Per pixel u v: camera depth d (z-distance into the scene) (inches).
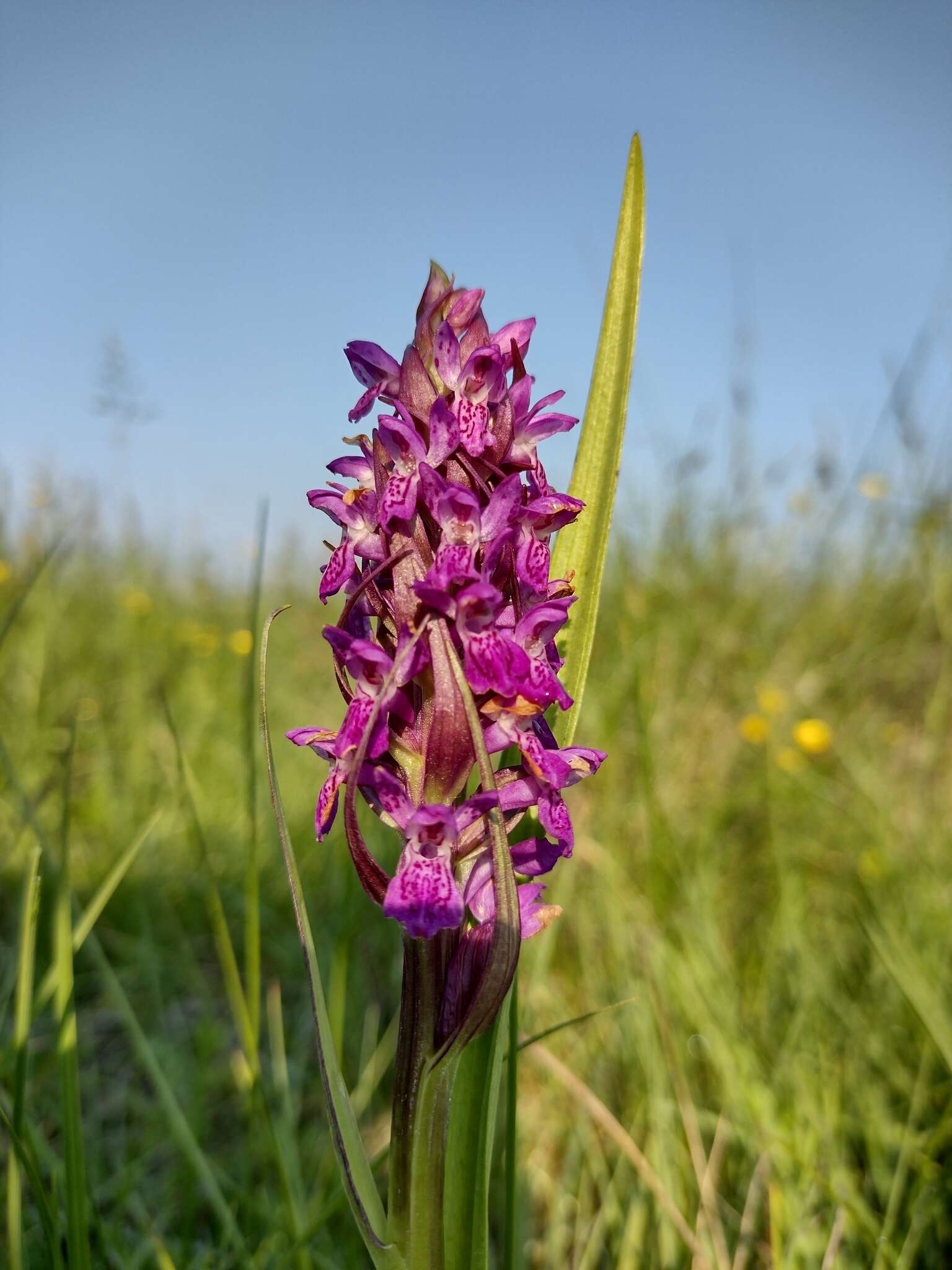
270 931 11.5
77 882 11.7
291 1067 9.3
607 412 5.9
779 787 13.0
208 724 16.3
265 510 6.4
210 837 12.6
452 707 4.5
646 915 9.4
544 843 5.1
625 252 5.9
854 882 11.4
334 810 4.7
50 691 15.8
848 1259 6.7
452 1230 4.7
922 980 8.1
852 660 16.0
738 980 9.9
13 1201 5.6
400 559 4.7
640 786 12.3
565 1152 8.3
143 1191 7.9
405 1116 4.6
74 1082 5.4
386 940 10.8
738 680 15.6
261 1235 7.0
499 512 4.6
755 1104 7.6
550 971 10.5
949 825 12.3
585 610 5.9
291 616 22.5
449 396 4.9
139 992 10.5
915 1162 7.3
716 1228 6.7
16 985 8.3
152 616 20.8
